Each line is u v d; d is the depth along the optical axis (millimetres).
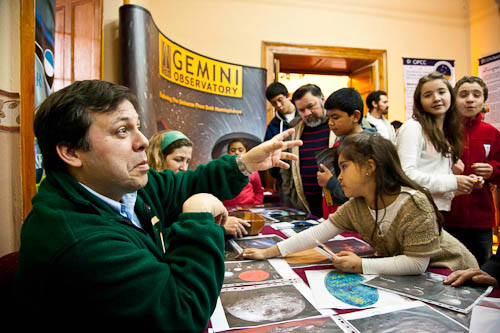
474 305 655
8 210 1183
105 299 469
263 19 4184
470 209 1713
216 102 3801
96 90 557
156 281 506
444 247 937
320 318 615
